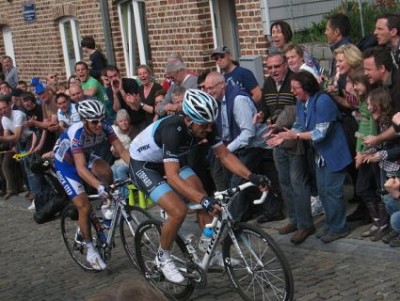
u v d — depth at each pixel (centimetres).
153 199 488
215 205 452
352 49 564
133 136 798
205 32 936
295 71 618
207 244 487
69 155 576
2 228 843
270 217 656
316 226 614
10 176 997
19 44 1487
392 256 521
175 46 993
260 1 823
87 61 1265
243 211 661
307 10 837
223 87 632
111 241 582
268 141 564
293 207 609
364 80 527
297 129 585
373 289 475
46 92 883
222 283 533
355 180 604
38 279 623
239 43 901
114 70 816
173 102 696
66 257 678
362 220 598
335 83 589
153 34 1038
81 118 554
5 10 1503
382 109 502
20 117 902
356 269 515
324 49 747
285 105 619
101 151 760
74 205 614
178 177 465
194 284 493
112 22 1148
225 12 938
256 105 671
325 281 503
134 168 498
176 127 463
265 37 832
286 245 595
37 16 1384
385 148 515
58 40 1340
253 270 461
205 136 469
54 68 1373
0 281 634
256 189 658
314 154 577
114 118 879
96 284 582
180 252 499
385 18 571
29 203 948
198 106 448
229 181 667
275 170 653
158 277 517
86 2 1205
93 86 888
